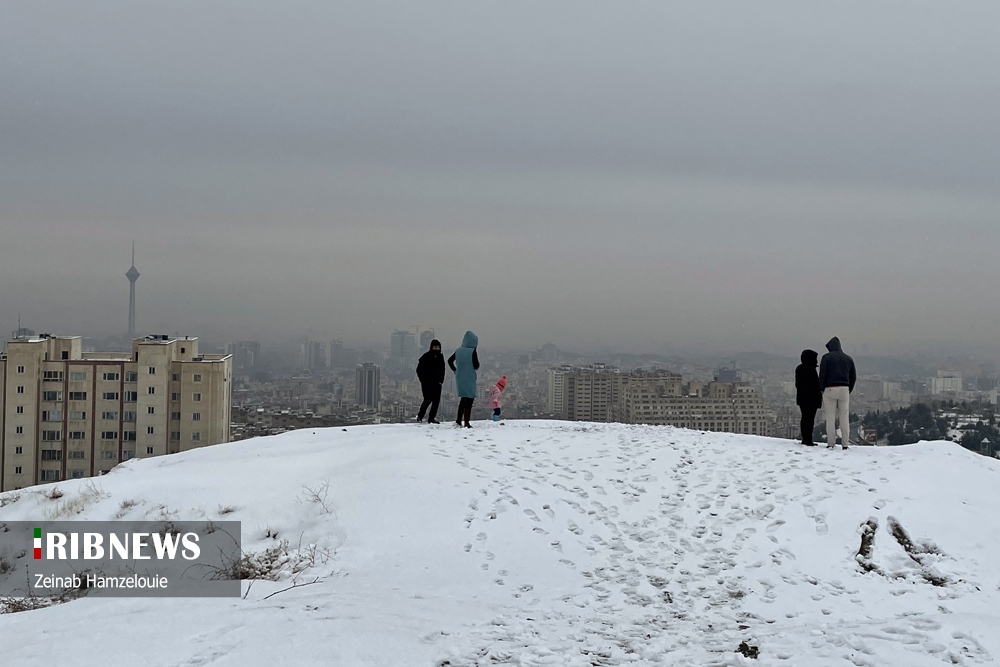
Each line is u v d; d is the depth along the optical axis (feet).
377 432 69.10
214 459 63.41
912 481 50.14
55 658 25.96
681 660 28.58
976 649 28.04
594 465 56.03
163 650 26.76
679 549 43.24
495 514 46.98
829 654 28.25
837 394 60.80
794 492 49.90
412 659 26.99
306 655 26.53
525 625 32.32
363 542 43.32
